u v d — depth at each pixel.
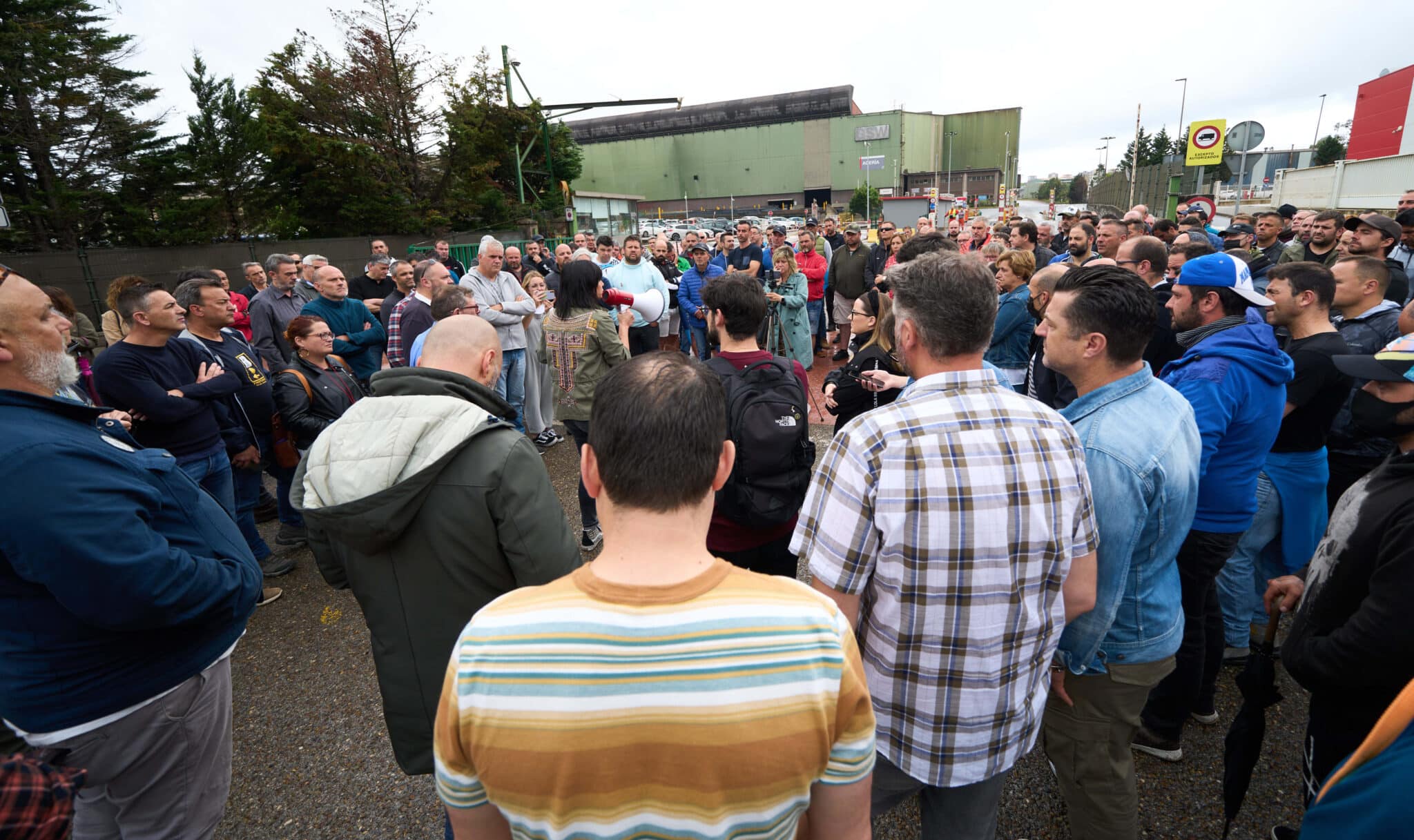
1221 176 21.34
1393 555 1.25
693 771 0.74
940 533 1.30
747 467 2.30
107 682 1.46
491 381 1.85
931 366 1.44
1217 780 2.32
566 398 3.86
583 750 0.74
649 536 0.83
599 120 94.75
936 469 1.30
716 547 2.54
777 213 79.19
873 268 8.50
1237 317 2.32
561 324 3.81
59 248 17.97
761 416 2.28
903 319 1.45
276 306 5.66
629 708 0.74
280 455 3.96
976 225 10.02
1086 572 1.44
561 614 0.79
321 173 20.81
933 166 90.56
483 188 24.06
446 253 8.82
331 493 1.45
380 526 1.42
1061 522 1.35
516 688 0.76
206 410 3.44
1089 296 1.60
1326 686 1.39
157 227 19.33
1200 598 2.28
